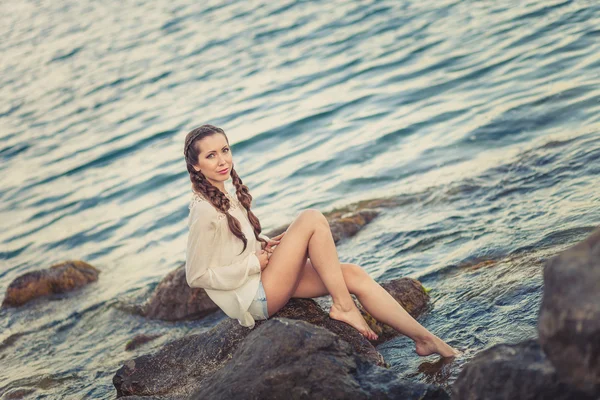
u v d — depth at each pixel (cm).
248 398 352
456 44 1330
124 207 1146
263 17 2203
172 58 2095
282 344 370
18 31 3634
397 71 1309
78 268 893
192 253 431
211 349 469
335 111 1228
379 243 694
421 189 808
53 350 698
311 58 1612
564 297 251
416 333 437
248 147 1197
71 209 1215
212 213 429
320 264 443
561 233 549
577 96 892
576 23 1193
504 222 624
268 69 1647
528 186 687
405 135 1011
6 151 1745
